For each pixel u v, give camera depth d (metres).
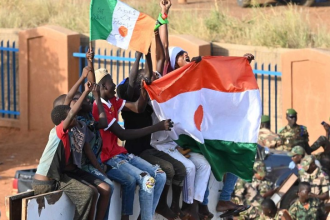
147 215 16.20
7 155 36.91
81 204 14.64
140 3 48.97
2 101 42.62
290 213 24.97
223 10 48.62
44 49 40.09
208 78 18.27
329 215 24.64
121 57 38.44
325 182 26.02
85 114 15.39
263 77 35.59
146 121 17.61
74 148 14.52
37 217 14.23
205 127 18.44
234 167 18.89
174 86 17.36
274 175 26.56
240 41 38.84
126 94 17.67
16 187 23.78
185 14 44.47
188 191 17.78
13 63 41.84
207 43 36.47
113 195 16.19
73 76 39.78
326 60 32.97
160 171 16.66
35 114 40.94
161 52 18.70
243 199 25.39
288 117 28.50
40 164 14.58
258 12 49.09
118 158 16.36
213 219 19.88
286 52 34.41
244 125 18.73
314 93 33.75
